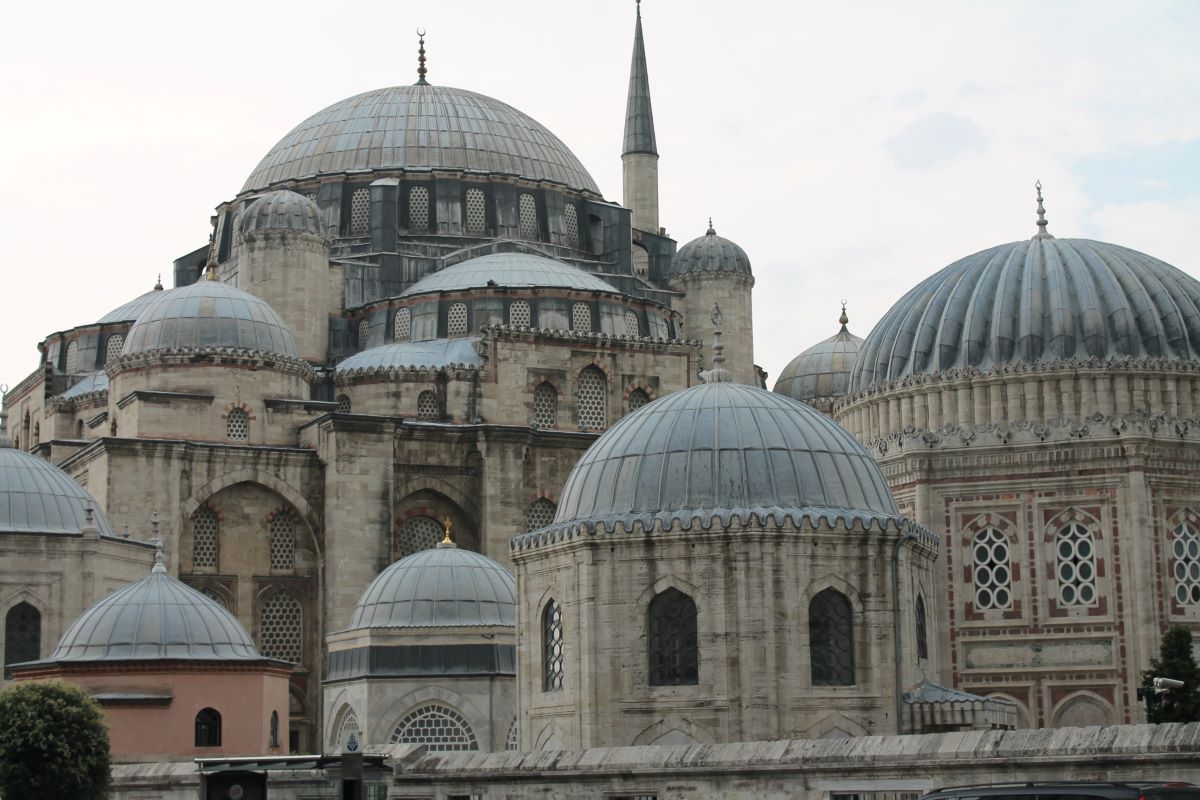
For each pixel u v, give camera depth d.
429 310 114.00
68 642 77.56
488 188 125.50
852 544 56.97
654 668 56.53
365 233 123.25
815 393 131.38
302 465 102.00
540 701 59.59
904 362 78.75
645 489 58.25
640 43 138.38
